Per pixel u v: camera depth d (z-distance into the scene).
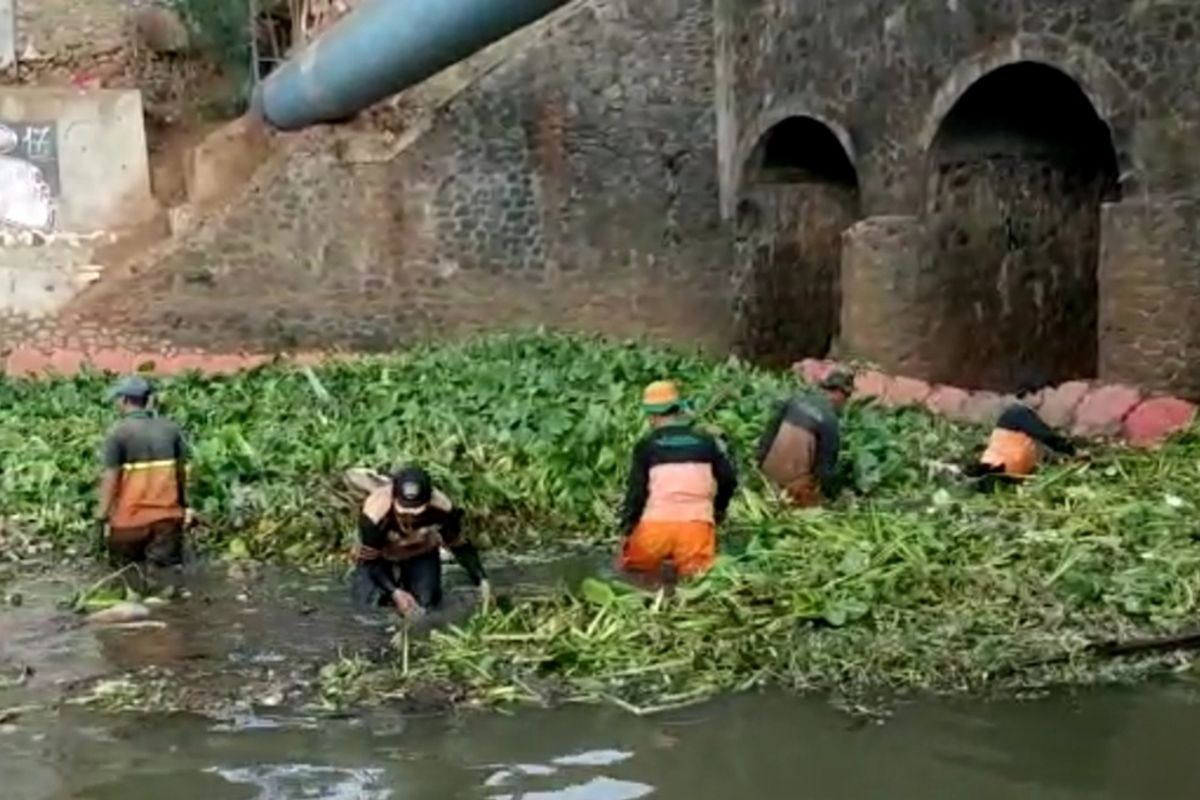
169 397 14.57
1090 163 17.03
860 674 6.87
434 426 12.09
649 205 20.61
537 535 10.23
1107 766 5.82
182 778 5.89
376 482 10.28
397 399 13.64
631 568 8.59
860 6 17.28
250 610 8.51
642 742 6.18
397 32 17.28
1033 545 8.55
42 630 8.20
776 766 5.88
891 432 12.19
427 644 7.62
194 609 8.58
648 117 20.53
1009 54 15.11
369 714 6.58
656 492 8.50
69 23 22.53
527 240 20.33
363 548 8.47
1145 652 7.08
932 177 16.42
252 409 13.71
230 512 10.30
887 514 9.25
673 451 8.55
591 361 16.14
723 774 5.82
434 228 20.06
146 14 22.84
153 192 21.36
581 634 7.37
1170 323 13.48
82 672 7.37
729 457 9.62
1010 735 6.16
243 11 23.39
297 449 11.53
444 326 20.16
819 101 18.09
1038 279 17.00
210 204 20.39
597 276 20.55
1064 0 14.45
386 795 5.68
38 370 18.88
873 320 16.56
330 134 19.70
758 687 6.79
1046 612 7.52
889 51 16.84
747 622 7.38
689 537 8.44
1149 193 13.75
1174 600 7.70
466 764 5.97
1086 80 14.27
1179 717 6.32
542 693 6.78
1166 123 13.57
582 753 6.06
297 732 6.38
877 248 16.47
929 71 16.23
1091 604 7.64
